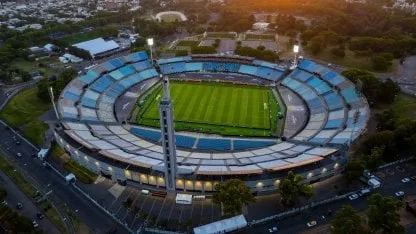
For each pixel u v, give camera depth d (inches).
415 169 5856.3
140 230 4744.1
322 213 4985.2
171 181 5280.5
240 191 4734.3
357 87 7544.3
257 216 4963.1
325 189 5457.7
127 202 5152.6
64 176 5876.0
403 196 5270.7
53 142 6860.2
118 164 5570.9
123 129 7175.2
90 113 7480.3
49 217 5049.2
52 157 6412.4
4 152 6663.4
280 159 5605.3
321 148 5816.9
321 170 5487.2
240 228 4731.8
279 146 6412.4
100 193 5467.5
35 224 4911.4
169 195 5403.5
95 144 5920.3
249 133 7052.2
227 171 5172.2
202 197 5275.6
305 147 6077.8
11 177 5935.0
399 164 5994.1
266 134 6993.1
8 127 7539.4
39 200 5354.3
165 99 4591.5
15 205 5305.1
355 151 6264.8
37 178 5890.8
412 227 4724.4
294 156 5669.3
